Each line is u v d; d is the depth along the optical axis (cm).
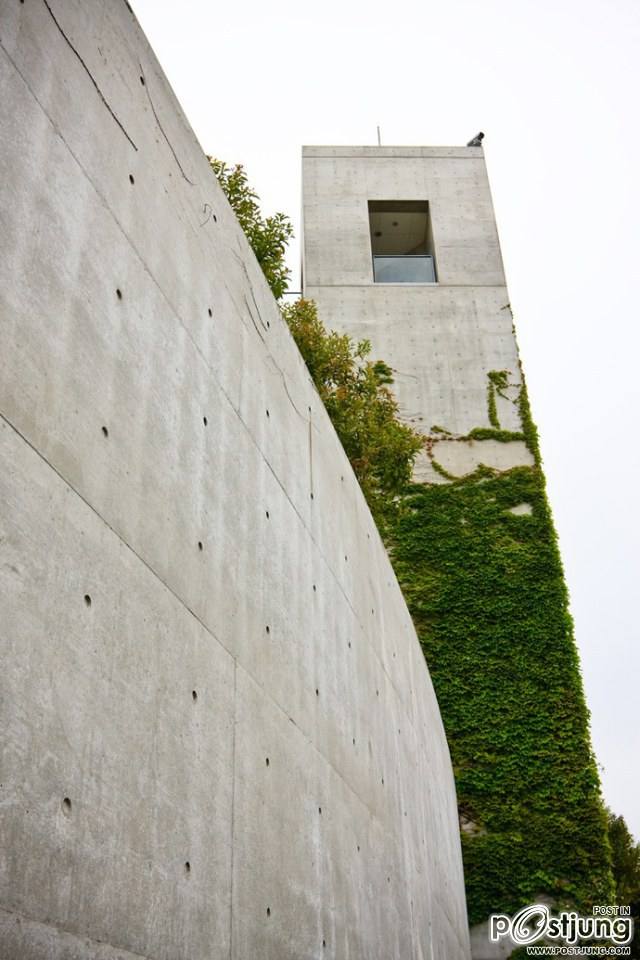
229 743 521
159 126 570
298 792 640
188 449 532
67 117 446
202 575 521
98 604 397
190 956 428
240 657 563
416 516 2562
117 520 428
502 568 2459
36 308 388
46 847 332
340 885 714
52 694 352
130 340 475
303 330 1636
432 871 1251
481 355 2884
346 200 3200
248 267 721
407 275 3095
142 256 510
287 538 721
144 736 418
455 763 2183
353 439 1608
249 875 519
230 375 634
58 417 391
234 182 1470
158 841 414
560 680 2272
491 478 2645
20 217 388
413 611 2398
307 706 700
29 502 359
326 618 813
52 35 445
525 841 2078
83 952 343
